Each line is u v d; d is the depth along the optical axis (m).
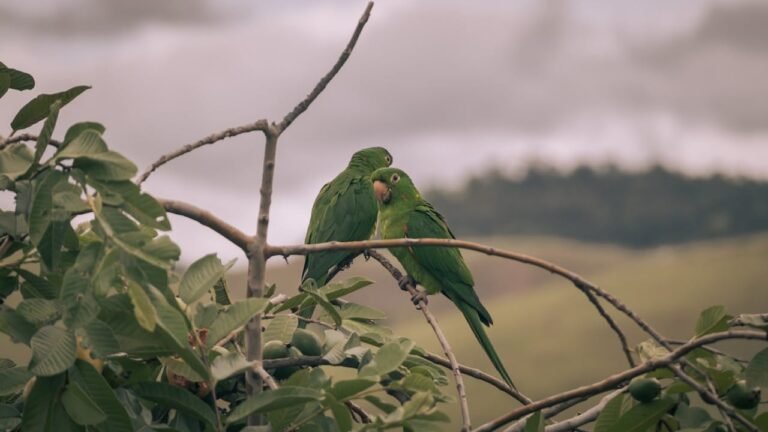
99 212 3.56
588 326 103.44
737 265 119.38
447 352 4.82
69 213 3.59
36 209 3.58
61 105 4.11
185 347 3.62
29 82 4.52
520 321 108.19
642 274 123.69
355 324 4.98
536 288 168.25
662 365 4.04
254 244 4.37
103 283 3.49
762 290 112.56
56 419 3.60
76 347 3.48
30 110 4.20
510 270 175.38
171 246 3.53
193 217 4.25
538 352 97.38
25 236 3.97
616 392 4.76
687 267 122.75
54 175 3.61
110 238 3.51
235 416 3.81
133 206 3.64
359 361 4.59
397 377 4.57
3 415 4.00
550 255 179.00
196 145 4.21
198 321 4.06
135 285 3.45
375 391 4.12
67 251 3.85
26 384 3.93
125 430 3.65
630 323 104.44
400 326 128.25
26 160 3.84
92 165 3.64
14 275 4.11
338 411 4.00
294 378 4.17
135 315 3.55
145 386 3.97
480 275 174.50
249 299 4.11
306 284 4.87
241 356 4.01
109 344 3.54
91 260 3.51
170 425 4.11
